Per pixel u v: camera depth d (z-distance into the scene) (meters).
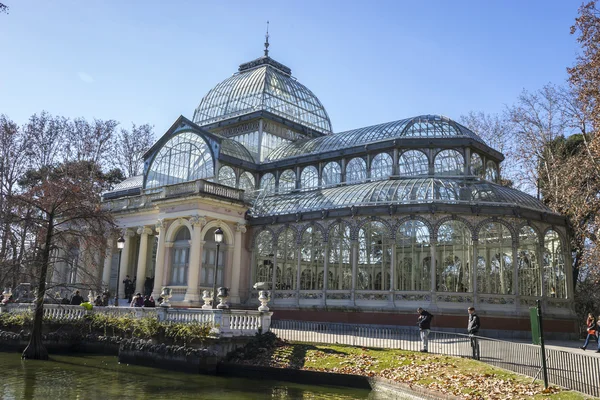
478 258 38.16
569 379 17.08
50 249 29.80
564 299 36.28
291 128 55.41
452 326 33.28
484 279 37.19
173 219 42.22
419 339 28.41
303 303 38.78
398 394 19.95
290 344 27.00
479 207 34.88
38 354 28.86
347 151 44.78
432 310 33.53
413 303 34.38
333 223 38.38
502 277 35.16
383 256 36.72
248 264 43.28
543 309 34.97
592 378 15.86
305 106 58.75
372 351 24.95
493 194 36.34
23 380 22.67
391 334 29.84
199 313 27.45
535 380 18.41
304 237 40.09
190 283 39.38
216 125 55.66
